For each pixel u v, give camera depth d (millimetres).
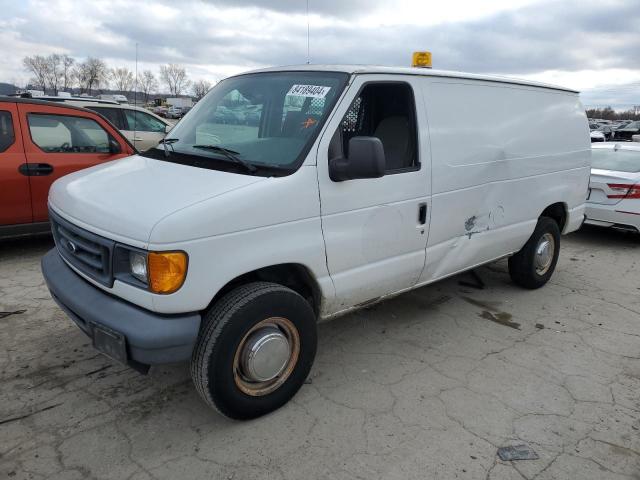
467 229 4234
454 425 3127
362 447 2898
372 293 3627
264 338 2932
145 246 2512
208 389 2812
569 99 5398
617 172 7762
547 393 3521
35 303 4641
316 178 3055
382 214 3463
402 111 3715
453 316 4762
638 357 4098
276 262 2938
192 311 2688
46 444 2830
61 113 6141
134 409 3172
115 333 2646
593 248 7559
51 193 3529
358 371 3729
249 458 2781
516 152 4594
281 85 3533
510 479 2703
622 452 2945
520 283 5465
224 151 3197
